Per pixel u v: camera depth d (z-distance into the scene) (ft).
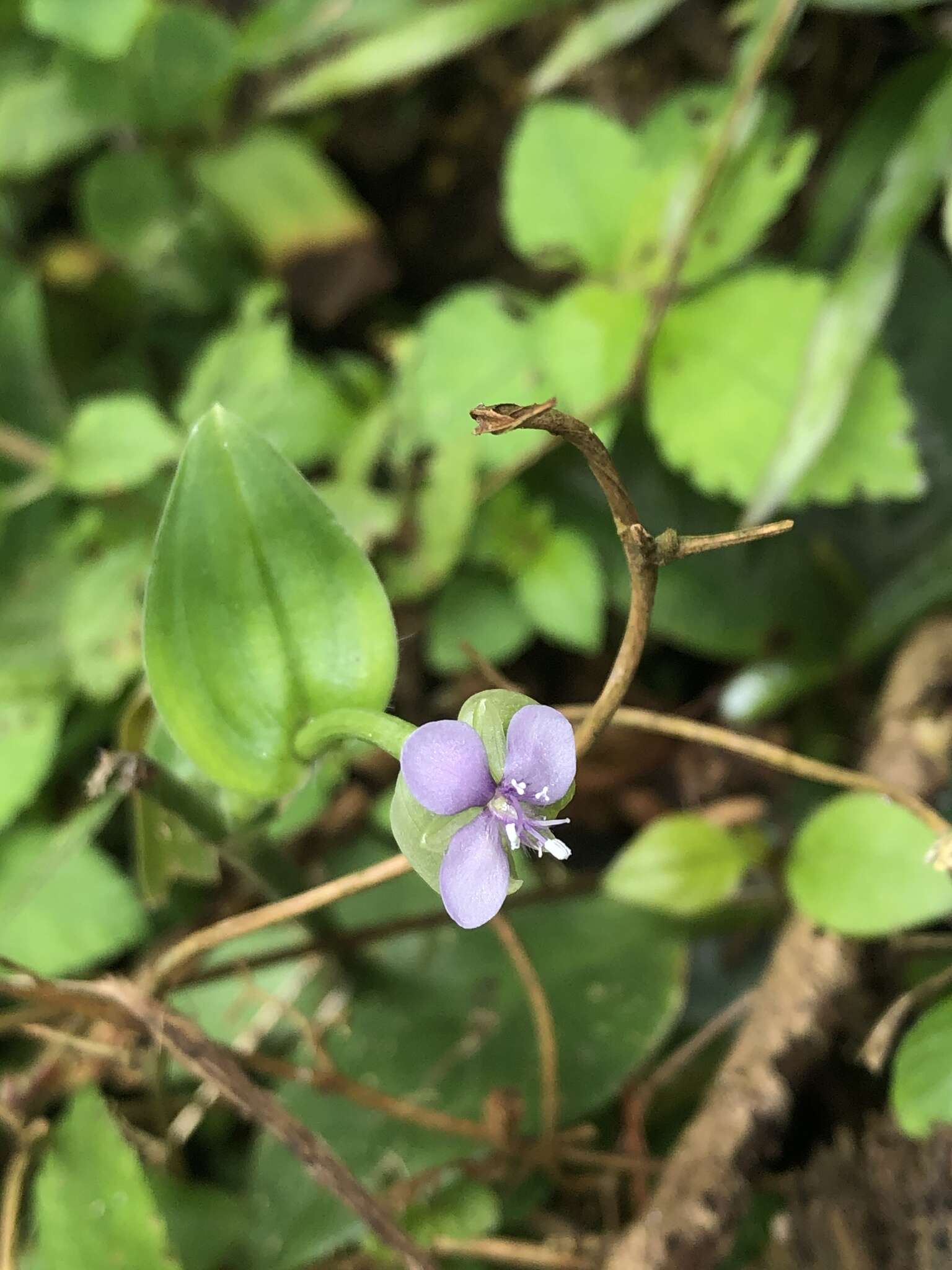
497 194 0.57
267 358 0.45
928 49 0.48
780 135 0.44
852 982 0.33
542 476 0.47
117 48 0.46
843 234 0.46
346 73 0.49
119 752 0.29
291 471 0.27
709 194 0.41
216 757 0.28
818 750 0.44
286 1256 0.34
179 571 0.27
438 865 0.24
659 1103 0.38
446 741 0.22
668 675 0.49
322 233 0.52
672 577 0.46
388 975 0.40
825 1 0.41
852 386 0.41
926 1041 0.29
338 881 0.31
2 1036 0.41
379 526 0.43
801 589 0.46
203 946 0.32
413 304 0.58
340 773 0.40
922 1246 0.28
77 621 0.43
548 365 0.43
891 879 0.32
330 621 0.28
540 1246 0.33
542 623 0.44
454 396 0.45
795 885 0.33
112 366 0.55
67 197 0.57
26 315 0.51
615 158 0.46
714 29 0.51
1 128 0.51
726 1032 0.39
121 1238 0.30
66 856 0.41
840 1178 0.30
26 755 0.43
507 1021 0.38
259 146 0.53
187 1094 0.39
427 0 0.49
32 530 0.48
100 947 0.40
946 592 0.41
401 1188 0.33
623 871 0.37
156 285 0.54
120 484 0.44
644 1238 0.29
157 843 0.31
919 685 0.39
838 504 0.46
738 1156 0.30
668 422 0.41
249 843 0.32
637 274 0.44
